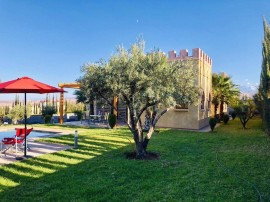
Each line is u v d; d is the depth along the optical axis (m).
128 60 8.93
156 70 8.88
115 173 7.67
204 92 23.11
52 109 29.50
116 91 8.90
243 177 7.44
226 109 37.97
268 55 14.16
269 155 10.35
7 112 26.91
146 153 10.24
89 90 9.27
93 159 9.38
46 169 7.96
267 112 14.53
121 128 20.52
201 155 10.36
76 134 11.62
